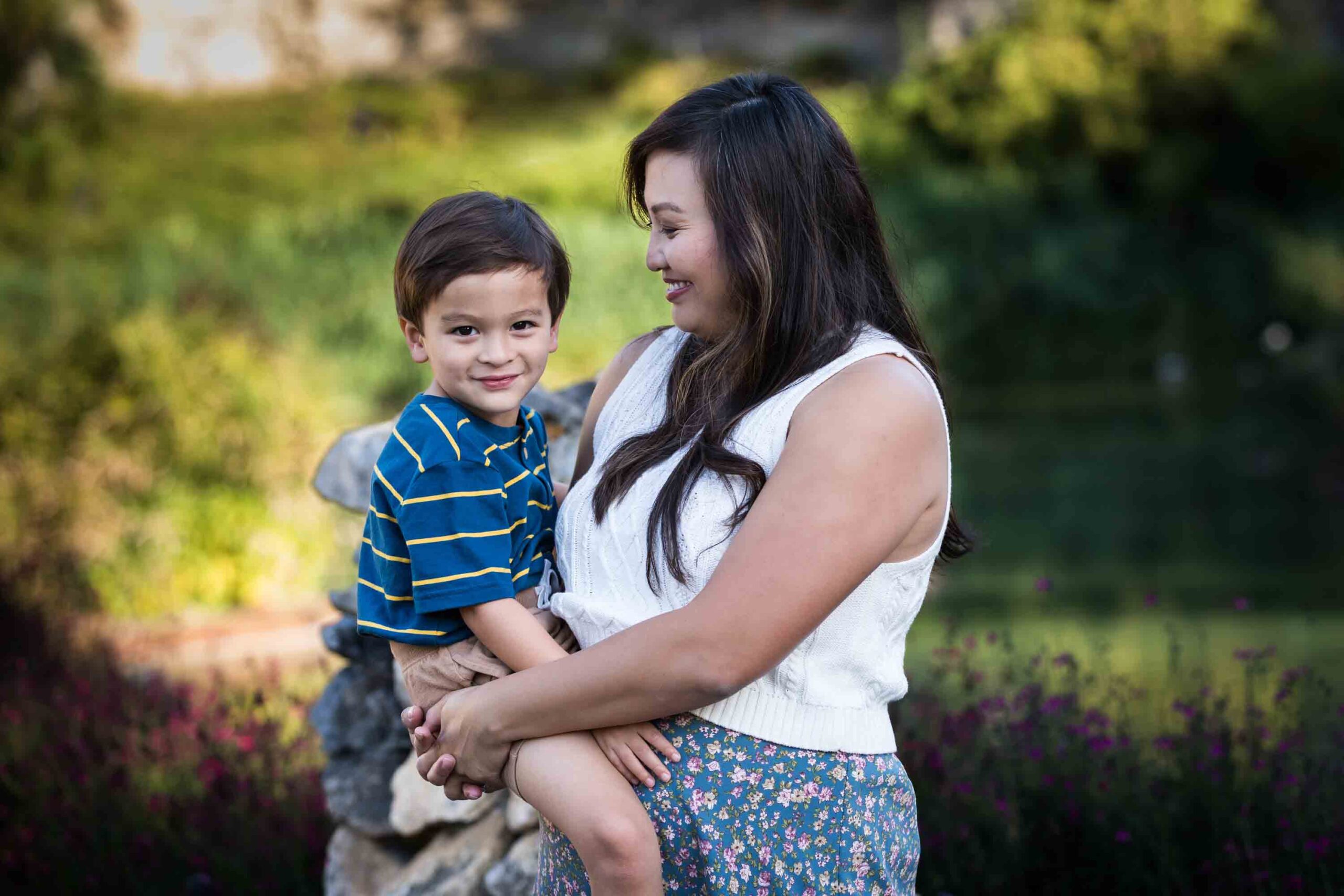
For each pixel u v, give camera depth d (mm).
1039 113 19922
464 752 1808
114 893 3641
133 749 4031
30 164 19672
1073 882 3051
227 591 7992
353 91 26469
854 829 1773
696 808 1749
